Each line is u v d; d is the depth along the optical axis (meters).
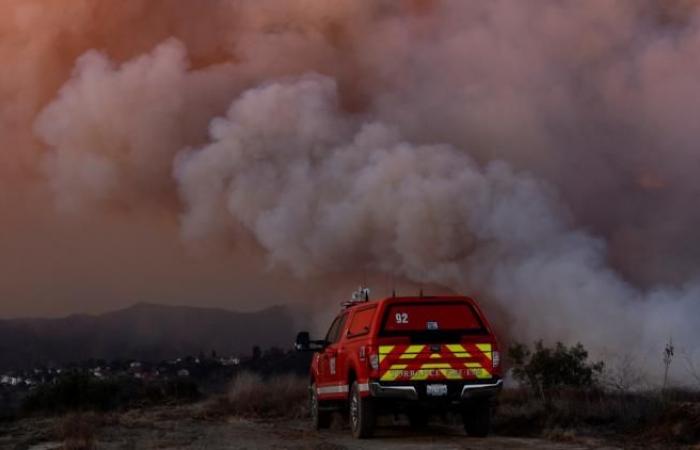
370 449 12.89
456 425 17.20
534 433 15.09
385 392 13.74
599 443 13.20
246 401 22.02
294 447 13.34
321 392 16.72
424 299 14.08
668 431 13.36
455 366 13.89
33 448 14.48
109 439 15.09
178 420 19.98
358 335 14.66
